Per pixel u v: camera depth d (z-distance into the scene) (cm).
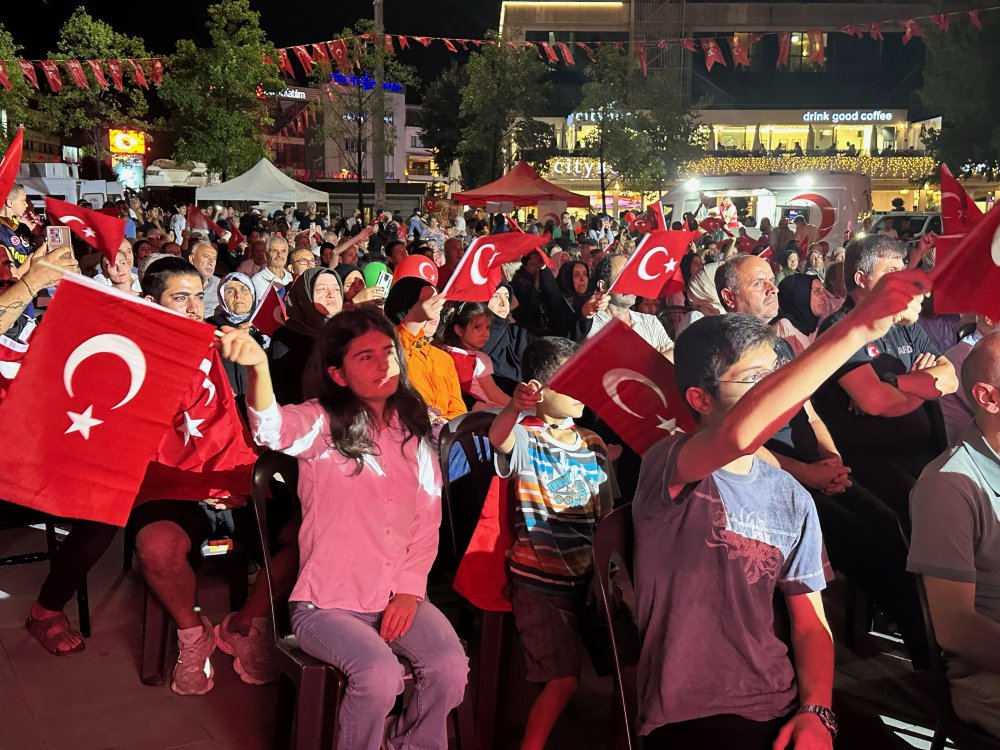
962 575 266
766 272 450
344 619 288
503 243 560
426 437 307
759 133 5288
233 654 382
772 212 2189
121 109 3800
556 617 318
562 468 324
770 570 241
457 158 4884
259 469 309
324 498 290
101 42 3444
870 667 402
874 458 432
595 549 263
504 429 315
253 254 1030
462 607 404
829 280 561
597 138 3600
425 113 5241
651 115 3547
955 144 2900
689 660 242
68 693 372
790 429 416
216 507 379
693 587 241
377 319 295
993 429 271
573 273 836
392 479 295
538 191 2116
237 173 3497
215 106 3416
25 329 430
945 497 269
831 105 5241
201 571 502
